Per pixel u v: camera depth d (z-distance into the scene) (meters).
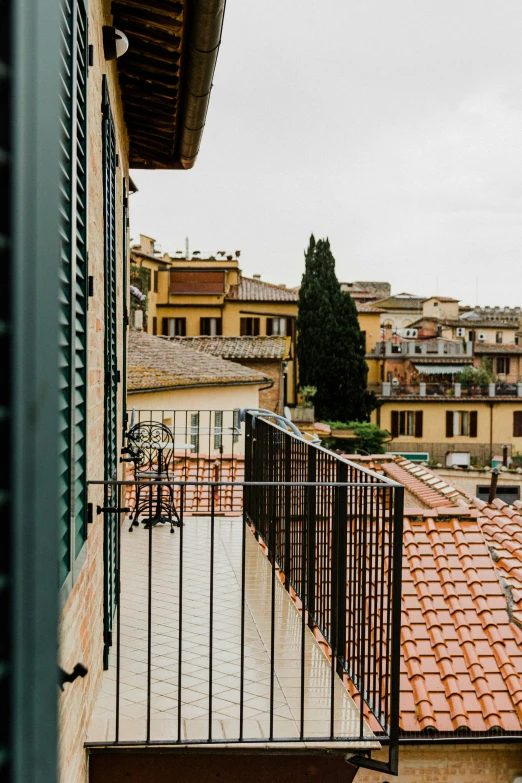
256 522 7.27
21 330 0.79
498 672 6.96
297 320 46.44
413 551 8.62
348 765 3.51
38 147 0.83
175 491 9.96
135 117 8.05
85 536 3.29
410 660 7.05
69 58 2.78
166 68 6.49
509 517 11.55
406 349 53.38
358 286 87.62
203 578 5.92
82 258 3.18
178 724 3.34
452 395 48.41
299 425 39.34
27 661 0.82
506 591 8.10
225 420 22.41
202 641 4.65
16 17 0.78
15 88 0.78
